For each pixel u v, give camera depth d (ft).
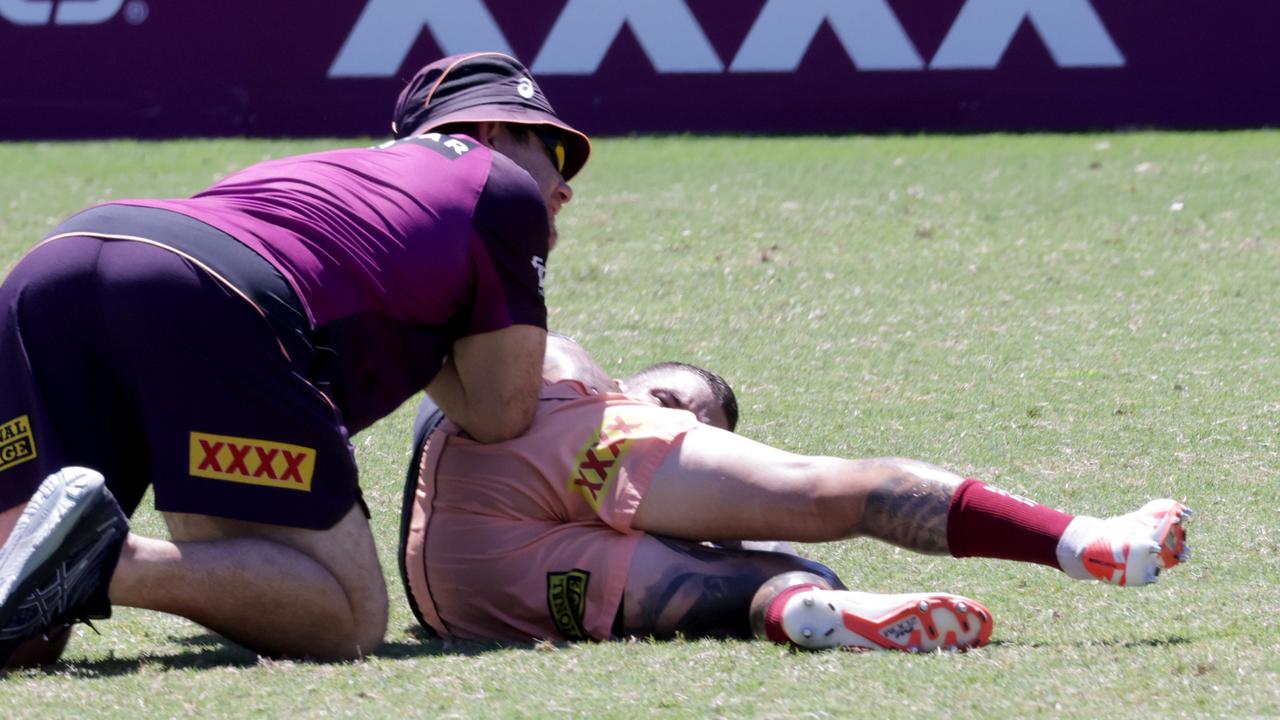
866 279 88.69
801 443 55.88
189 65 161.17
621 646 34.40
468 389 37.73
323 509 34.35
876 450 54.75
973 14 156.97
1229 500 47.60
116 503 32.09
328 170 36.68
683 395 42.98
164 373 33.40
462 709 29.45
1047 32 156.35
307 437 34.06
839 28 158.81
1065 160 135.74
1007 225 105.40
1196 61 155.33
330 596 34.06
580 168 44.83
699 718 28.60
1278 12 153.69
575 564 36.58
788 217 110.73
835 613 33.12
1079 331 74.38
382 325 35.76
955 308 80.59
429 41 159.74
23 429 33.76
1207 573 40.29
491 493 37.81
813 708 28.96
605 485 36.94
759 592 34.76
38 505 31.37
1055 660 31.96
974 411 60.08
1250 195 114.11
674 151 148.05
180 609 33.24
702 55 160.04
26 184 129.29
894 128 159.53
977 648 33.09
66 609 31.99
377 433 59.26
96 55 161.27
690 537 36.86
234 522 34.19
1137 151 139.95
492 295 36.94
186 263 33.60
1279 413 58.34
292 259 34.60
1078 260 92.68
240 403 33.60
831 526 35.63
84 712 29.48
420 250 35.91
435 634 38.75
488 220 36.83
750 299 83.76
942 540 34.50
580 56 160.04
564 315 80.18
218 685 31.37
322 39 160.15
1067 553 33.50
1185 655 32.14
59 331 33.76
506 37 159.74
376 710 29.48
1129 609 37.22
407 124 43.21
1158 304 80.02
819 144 151.12
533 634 37.04
